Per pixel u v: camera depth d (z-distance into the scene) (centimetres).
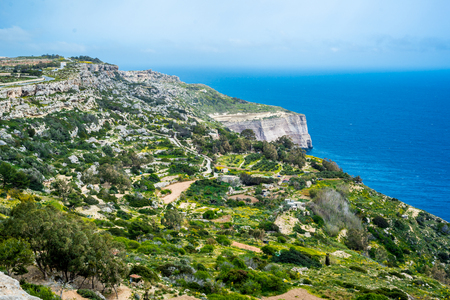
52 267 4256
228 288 5231
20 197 7969
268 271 6394
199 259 6525
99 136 18188
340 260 8588
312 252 8719
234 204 13225
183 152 19538
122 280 4447
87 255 4203
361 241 11481
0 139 11925
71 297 3747
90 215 8700
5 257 3741
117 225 8494
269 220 11525
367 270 7906
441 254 12462
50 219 4575
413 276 8244
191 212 11781
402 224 13512
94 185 11825
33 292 3406
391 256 11769
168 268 5253
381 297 5084
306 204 13350
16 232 4238
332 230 11919
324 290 5584
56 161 12800
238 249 7956
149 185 13875
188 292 4616
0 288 2706
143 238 7588
